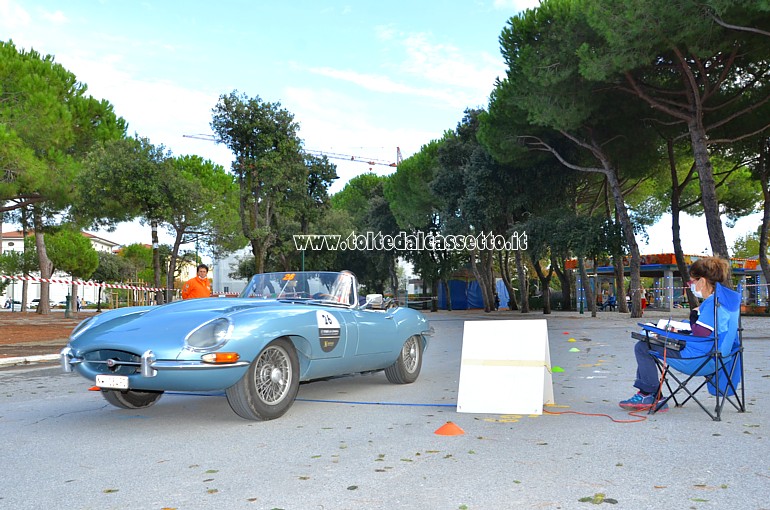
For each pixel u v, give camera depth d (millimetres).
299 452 4473
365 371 7176
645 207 39844
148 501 3430
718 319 5301
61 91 26172
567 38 19766
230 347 5191
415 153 39438
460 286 52594
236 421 5645
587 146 23781
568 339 14648
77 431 5352
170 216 27938
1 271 54094
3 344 15586
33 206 34656
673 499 3320
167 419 5824
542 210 29797
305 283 7090
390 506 3277
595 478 3711
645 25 16359
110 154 26266
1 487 3732
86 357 5469
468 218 30594
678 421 5309
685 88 20547
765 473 3760
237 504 3355
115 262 78562
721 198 34844
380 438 4879
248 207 33406
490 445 4586
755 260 41500
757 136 24531
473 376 6078
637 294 25250
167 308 5922
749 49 18422
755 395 6531
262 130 31125
